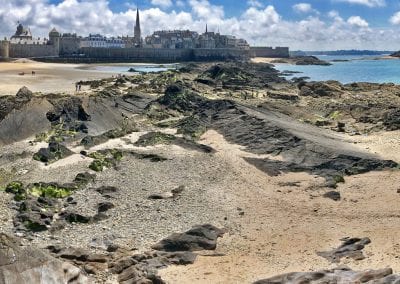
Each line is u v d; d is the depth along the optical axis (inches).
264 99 4468.5
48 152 2290.8
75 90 5162.4
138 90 4872.0
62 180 1945.1
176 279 1238.9
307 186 2014.0
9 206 1653.5
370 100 4367.6
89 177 1979.6
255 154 2471.7
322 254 1385.3
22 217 1542.8
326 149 2389.3
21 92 3528.5
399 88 5093.5
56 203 1710.1
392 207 1754.4
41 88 5546.3
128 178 2025.1
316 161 2299.5
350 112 3673.7
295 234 1539.1
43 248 1341.0
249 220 1651.1
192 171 2156.7
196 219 1637.6
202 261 1353.3
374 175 2146.9
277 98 4566.9
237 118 3021.7
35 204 1646.2
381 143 2711.6
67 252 1312.7
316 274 1183.6
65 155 2304.4
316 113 3814.0
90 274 1227.9
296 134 2615.7
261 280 1188.5
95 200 1764.3
